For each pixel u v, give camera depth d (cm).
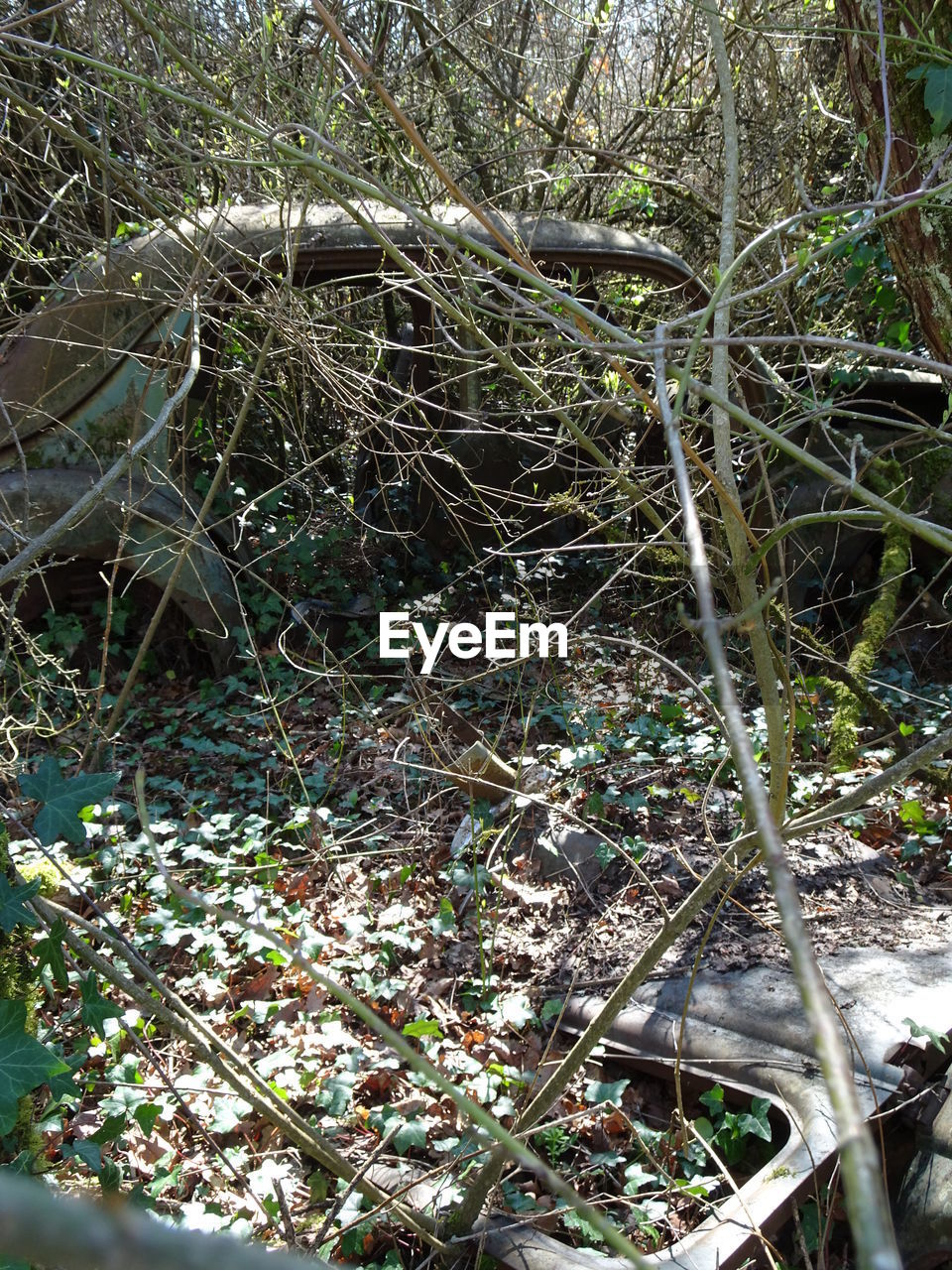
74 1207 27
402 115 196
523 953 385
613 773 493
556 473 723
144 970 226
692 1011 323
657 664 631
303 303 512
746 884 384
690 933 363
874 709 494
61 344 583
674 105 848
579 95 917
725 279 177
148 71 471
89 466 596
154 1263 27
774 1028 305
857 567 676
